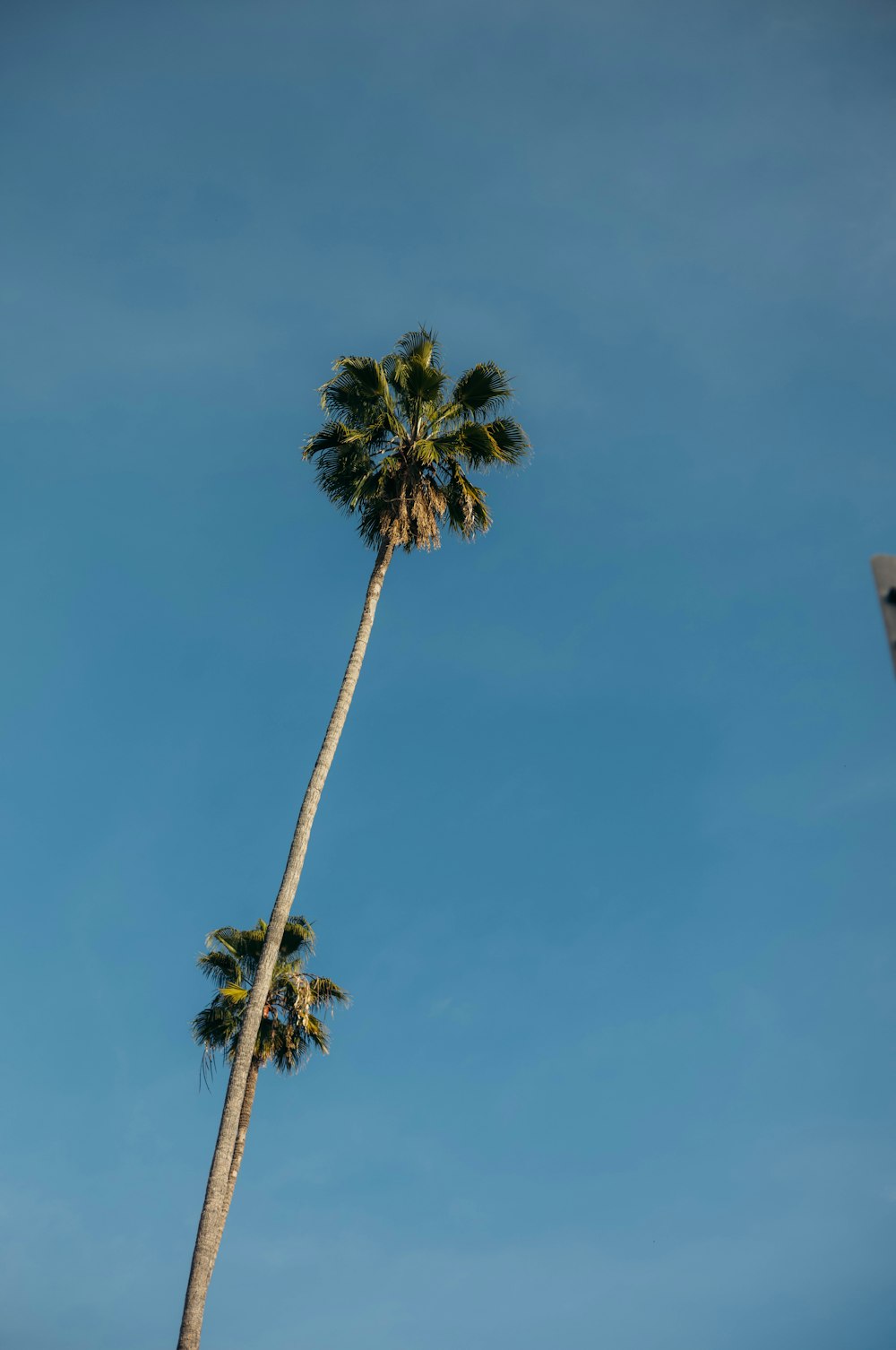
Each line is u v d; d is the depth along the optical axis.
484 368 29.19
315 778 23.77
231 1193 28.66
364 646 25.72
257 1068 34.16
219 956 36.72
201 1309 18.64
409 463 27.84
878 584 7.17
